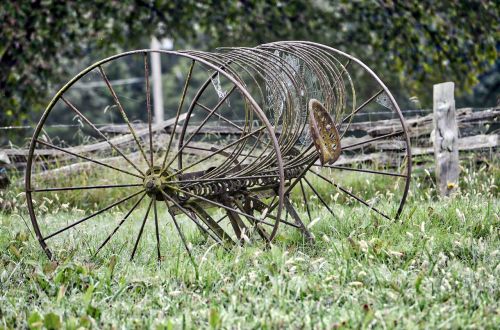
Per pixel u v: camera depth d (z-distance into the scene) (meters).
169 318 14.37
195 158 30.94
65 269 17.58
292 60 21.06
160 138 31.58
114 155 31.33
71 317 14.19
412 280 16.25
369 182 27.20
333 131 18.55
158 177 18.64
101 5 47.09
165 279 17.11
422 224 18.53
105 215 26.98
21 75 45.59
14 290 16.88
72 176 29.53
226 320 13.92
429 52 50.91
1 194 27.78
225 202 19.67
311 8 52.75
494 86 71.00
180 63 98.62
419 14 49.41
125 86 99.44
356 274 16.67
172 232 22.56
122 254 20.14
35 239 21.80
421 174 28.23
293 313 14.27
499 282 15.96
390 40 51.22
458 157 27.33
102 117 90.75
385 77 55.25
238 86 16.97
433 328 13.52
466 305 14.79
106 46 50.78
